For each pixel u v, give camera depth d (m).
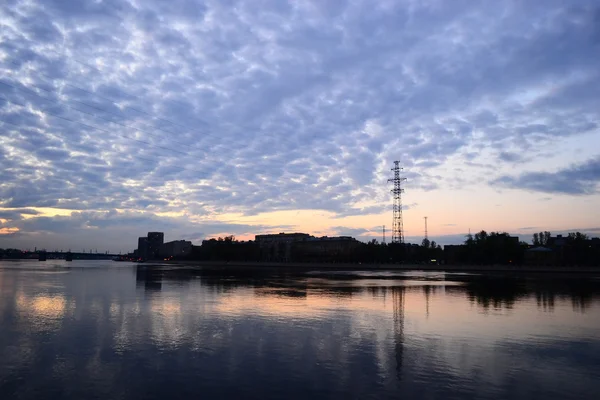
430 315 25.62
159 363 14.71
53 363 14.64
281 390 12.09
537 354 16.30
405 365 14.66
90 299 33.19
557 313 27.03
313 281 58.84
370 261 160.38
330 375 13.48
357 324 22.31
